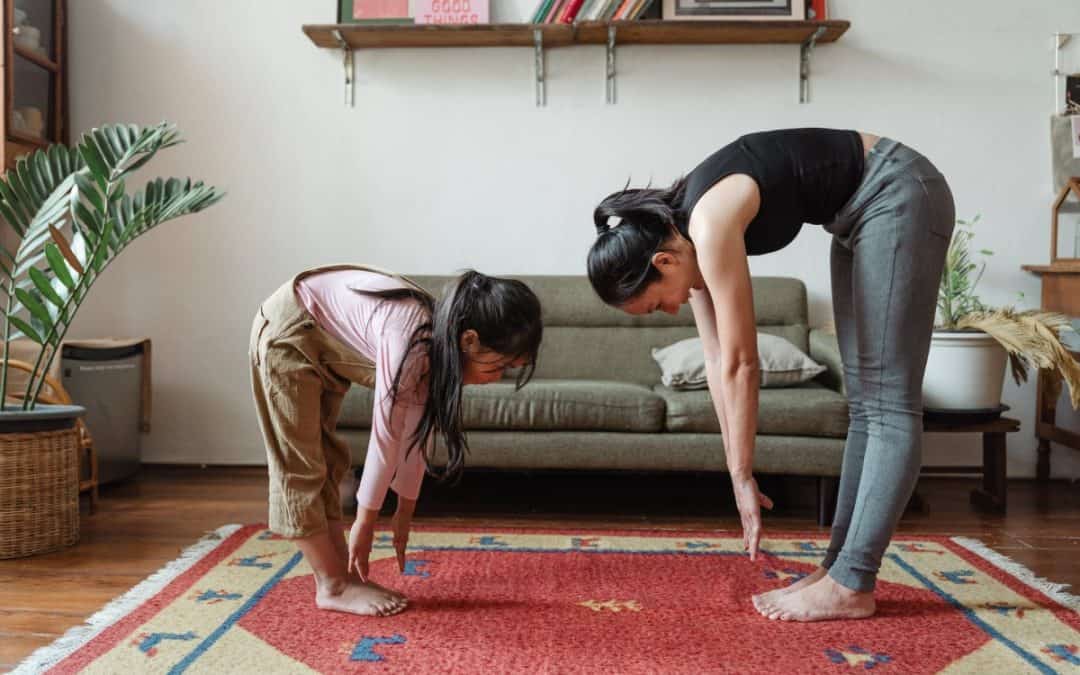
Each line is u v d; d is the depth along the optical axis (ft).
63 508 7.09
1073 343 9.59
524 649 4.84
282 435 5.14
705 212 4.75
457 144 10.75
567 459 8.16
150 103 10.75
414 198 10.80
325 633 5.08
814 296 10.72
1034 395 10.55
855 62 10.53
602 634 5.09
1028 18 10.46
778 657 4.75
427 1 10.30
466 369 4.93
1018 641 5.01
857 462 5.65
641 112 10.64
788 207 5.02
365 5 10.33
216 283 10.82
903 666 4.64
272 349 5.10
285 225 10.80
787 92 10.57
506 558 6.73
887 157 5.05
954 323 9.21
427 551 6.92
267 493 9.32
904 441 5.13
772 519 8.36
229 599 5.69
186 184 7.52
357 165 10.77
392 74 10.71
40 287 6.92
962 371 8.68
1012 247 10.53
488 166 10.75
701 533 7.65
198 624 5.23
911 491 5.19
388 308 4.94
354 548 4.97
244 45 10.70
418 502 8.99
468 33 10.16
